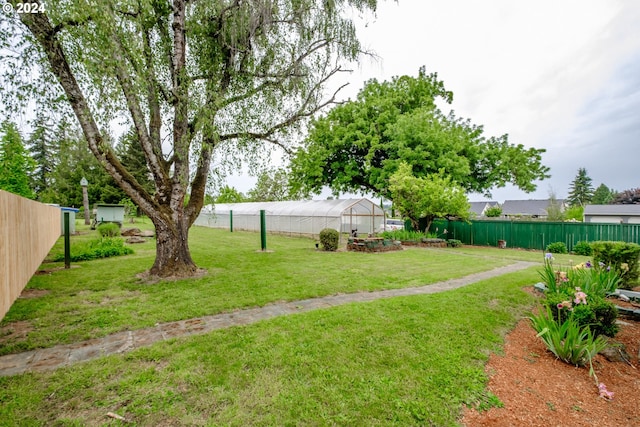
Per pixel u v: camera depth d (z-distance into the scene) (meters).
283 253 11.49
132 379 2.82
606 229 13.32
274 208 21.61
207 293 5.76
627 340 3.93
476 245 17.41
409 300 5.31
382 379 2.87
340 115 19.45
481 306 5.07
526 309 5.14
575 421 2.39
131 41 5.64
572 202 60.22
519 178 18.08
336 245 12.84
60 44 5.35
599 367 3.25
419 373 3.00
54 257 9.38
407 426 2.28
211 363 3.12
